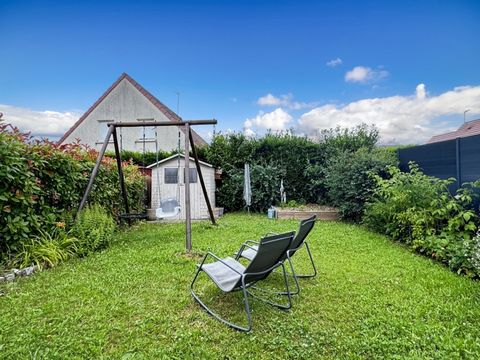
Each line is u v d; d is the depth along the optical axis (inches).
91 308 116.7
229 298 130.3
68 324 105.1
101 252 194.7
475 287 137.3
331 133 446.9
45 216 183.5
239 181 428.1
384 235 254.1
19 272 148.6
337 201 342.0
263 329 105.4
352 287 140.8
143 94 589.9
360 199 316.2
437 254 177.5
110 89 601.0
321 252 201.8
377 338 98.0
